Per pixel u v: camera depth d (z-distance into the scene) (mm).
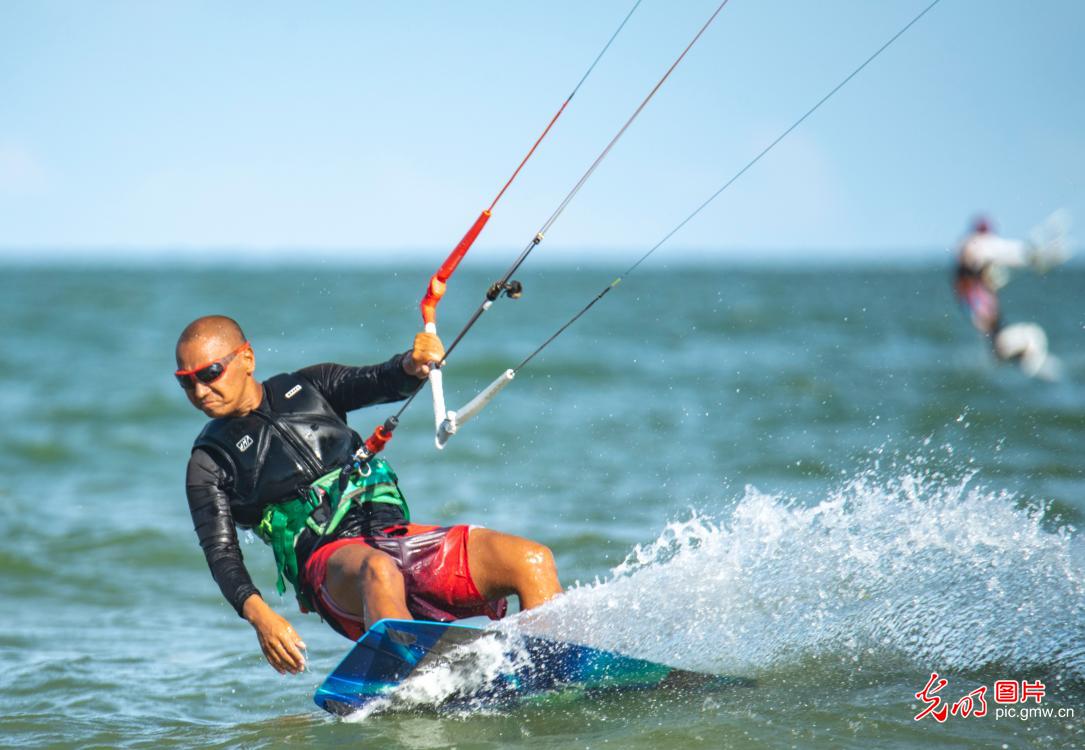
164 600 26250
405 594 15773
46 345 94875
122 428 51469
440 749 14266
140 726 16750
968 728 14023
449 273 17125
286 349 88938
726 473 37281
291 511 16250
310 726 15789
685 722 14547
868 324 118312
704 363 75750
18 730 16531
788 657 16328
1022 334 64812
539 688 15656
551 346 88875
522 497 34688
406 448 44125
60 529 32625
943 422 48219
